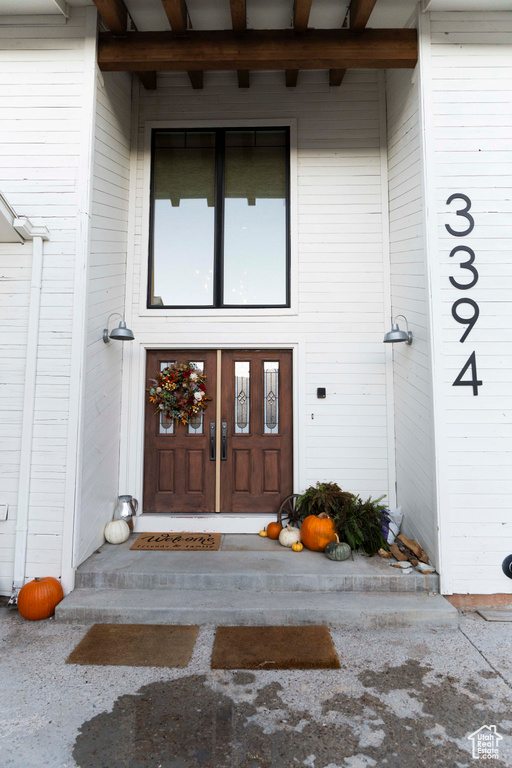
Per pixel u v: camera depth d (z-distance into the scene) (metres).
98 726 2.02
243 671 2.43
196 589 3.20
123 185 4.14
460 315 3.30
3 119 3.46
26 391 3.26
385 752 1.88
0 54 3.50
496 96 3.38
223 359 4.29
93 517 3.56
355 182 4.26
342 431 4.11
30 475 3.24
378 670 2.45
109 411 3.87
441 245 3.33
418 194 3.53
